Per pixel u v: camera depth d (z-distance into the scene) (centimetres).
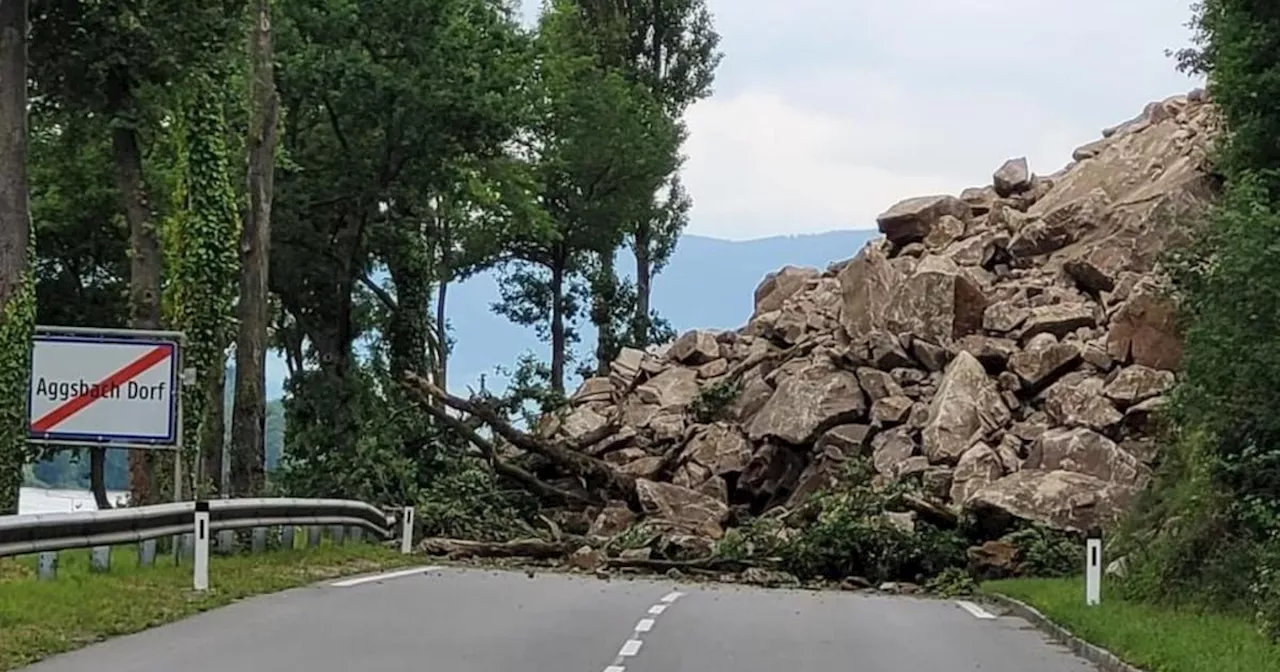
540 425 4272
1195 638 1559
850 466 3416
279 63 3891
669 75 6581
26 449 2292
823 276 4906
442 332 5738
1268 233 1989
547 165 5784
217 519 2188
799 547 3089
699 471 3894
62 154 3878
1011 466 3325
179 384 2300
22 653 1339
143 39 2761
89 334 2295
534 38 4744
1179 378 2583
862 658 1528
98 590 1747
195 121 2844
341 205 4350
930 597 2742
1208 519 2139
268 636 1535
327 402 4256
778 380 4069
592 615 1909
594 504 3888
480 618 1798
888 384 3784
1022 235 4188
